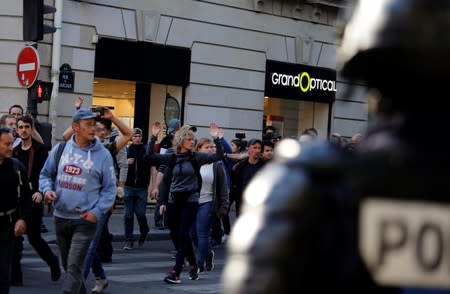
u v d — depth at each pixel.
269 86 22.50
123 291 9.73
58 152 7.49
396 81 1.53
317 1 23.34
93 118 7.42
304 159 1.47
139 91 19.86
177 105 20.47
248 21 21.86
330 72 24.00
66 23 18.05
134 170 14.05
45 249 9.87
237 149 15.95
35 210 9.62
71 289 7.29
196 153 10.43
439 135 1.52
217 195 11.05
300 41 23.20
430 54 1.48
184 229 10.45
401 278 1.48
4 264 7.62
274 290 1.39
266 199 1.45
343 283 1.45
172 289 10.06
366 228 1.46
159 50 19.83
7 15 17.69
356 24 1.56
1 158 7.54
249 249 1.42
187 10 20.38
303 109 23.86
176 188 10.38
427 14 1.48
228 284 1.45
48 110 17.62
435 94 1.52
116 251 13.93
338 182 1.47
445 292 1.50
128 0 19.19
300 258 1.41
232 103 21.50
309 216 1.42
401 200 1.48
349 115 24.55
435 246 1.49
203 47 20.78
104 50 18.80
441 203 1.49
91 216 7.32
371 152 1.51
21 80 14.53
